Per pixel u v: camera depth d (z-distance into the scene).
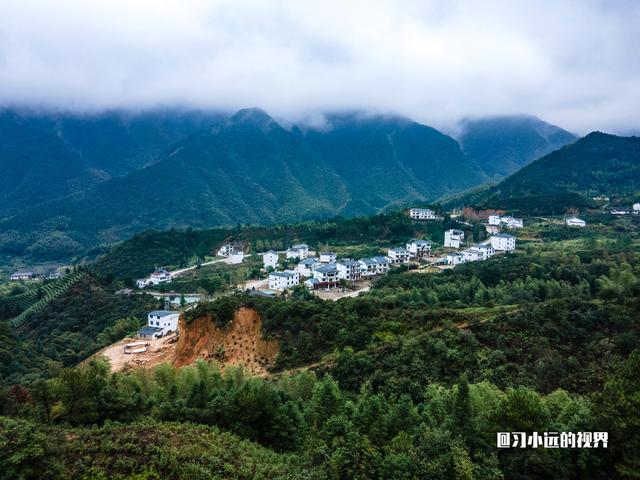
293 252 188.75
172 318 119.56
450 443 33.38
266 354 80.19
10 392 48.44
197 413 46.59
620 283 99.75
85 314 144.50
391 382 59.19
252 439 45.09
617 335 61.22
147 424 43.84
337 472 32.56
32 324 143.12
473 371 60.09
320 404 44.34
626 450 33.72
